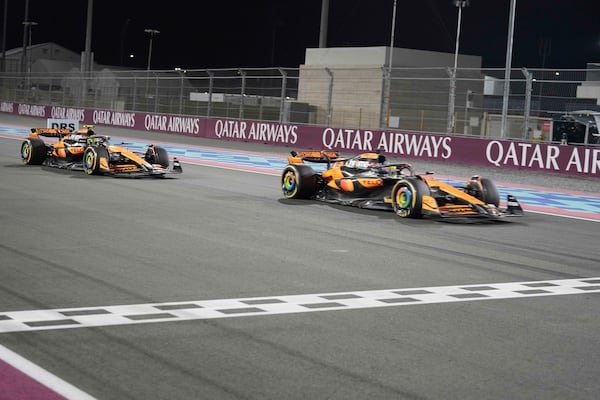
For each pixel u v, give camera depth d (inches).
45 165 1082.7
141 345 319.9
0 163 1102.4
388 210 787.4
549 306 417.1
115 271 453.4
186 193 853.8
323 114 2058.3
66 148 1041.5
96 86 2603.3
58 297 390.6
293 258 516.4
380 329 356.8
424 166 1386.6
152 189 871.1
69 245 523.8
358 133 1621.6
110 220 637.3
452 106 1507.1
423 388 282.7
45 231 572.4
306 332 346.9
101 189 843.4
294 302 400.8
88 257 488.4
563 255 582.6
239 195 863.7
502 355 325.1
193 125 2101.4
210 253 519.2
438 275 485.7
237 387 276.7
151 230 599.2
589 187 1172.5
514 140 1366.9
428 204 706.2
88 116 2524.6
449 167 1382.9
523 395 279.4
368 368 301.9
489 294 439.5
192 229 613.3
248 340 331.9
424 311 393.7
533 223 760.3
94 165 962.7
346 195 812.0
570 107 1354.6
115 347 316.2
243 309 382.3
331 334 345.4
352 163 823.7
